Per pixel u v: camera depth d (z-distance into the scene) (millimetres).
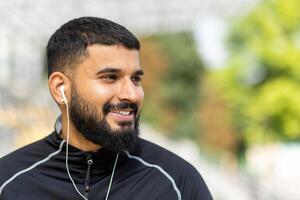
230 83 29781
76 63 3160
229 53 30297
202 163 32531
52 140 3303
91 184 3238
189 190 3287
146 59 53312
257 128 29188
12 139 15086
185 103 53969
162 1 17875
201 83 51188
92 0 15719
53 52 3287
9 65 16734
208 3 19609
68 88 3238
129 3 17031
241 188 22281
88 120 3119
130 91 3086
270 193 20984
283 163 31828
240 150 37094
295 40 27734
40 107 17203
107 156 3229
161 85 53969
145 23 20609
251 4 25641
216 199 19219
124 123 3111
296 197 20734
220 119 37281
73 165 3232
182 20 21031
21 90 17125
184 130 52031
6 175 3279
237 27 29031
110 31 3125
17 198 3209
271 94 27547
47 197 3213
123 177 3273
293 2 27156
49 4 15180
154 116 52938
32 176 3256
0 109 15555
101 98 3088
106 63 3086
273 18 27734
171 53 55938
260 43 28109
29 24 15984
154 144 3480
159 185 3279
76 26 3219
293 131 27891
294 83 27594
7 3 14453
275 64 27781
